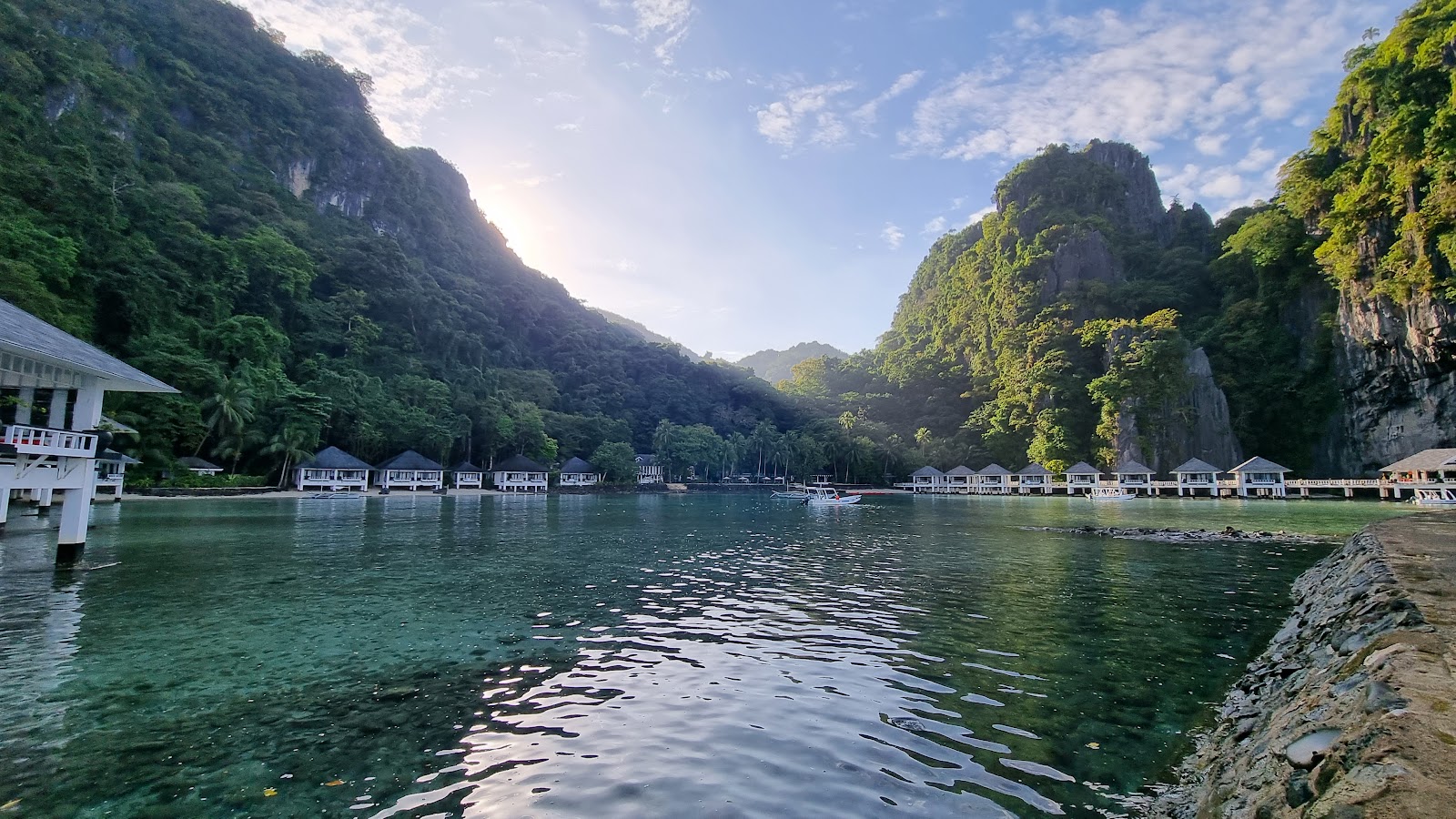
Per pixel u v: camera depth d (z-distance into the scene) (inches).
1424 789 140.6
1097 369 4222.4
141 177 3265.3
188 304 2871.6
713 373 6737.2
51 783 263.4
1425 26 2758.4
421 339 4648.1
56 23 3654.0
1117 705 358.9
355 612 581.9
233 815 239.1
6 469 682.2
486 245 7618.1
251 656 444.5
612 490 4254.4
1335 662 313.4
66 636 487.5
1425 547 561.9
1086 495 3604.8
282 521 1513.3
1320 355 3314.5
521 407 4323.3
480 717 337.4
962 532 1440.7
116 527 1252.5
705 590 715.4
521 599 653.3
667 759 284.7
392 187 6097.4
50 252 2160.4
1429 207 2442.2
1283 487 2800.2
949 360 5930.1
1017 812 240.8
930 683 394.6
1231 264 4227.4
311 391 3115.2
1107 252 5007.4
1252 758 240.7
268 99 5152.6
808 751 294.5
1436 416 2716.5
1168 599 664.4
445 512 2004.2
